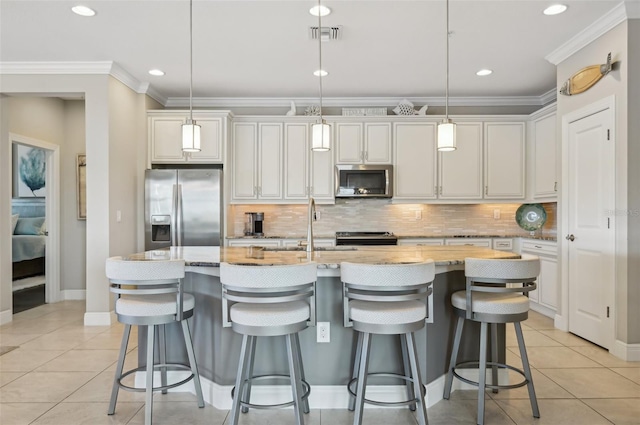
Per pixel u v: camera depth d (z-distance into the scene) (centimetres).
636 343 325
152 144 511
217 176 496
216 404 258
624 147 322
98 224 432
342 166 536
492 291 236
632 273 323
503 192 539
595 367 313
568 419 239
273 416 246
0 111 438
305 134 540
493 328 272
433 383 261
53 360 332
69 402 261
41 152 659
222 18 330
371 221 578
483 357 237
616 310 333
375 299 214
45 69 428
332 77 471
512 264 233
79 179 565
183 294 247
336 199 571
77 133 567
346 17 329
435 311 264
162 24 341
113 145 443
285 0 304
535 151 526
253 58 414
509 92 534
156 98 534
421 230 579
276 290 209
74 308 511
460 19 334
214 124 516
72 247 567
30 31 353
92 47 387
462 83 496
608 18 329
